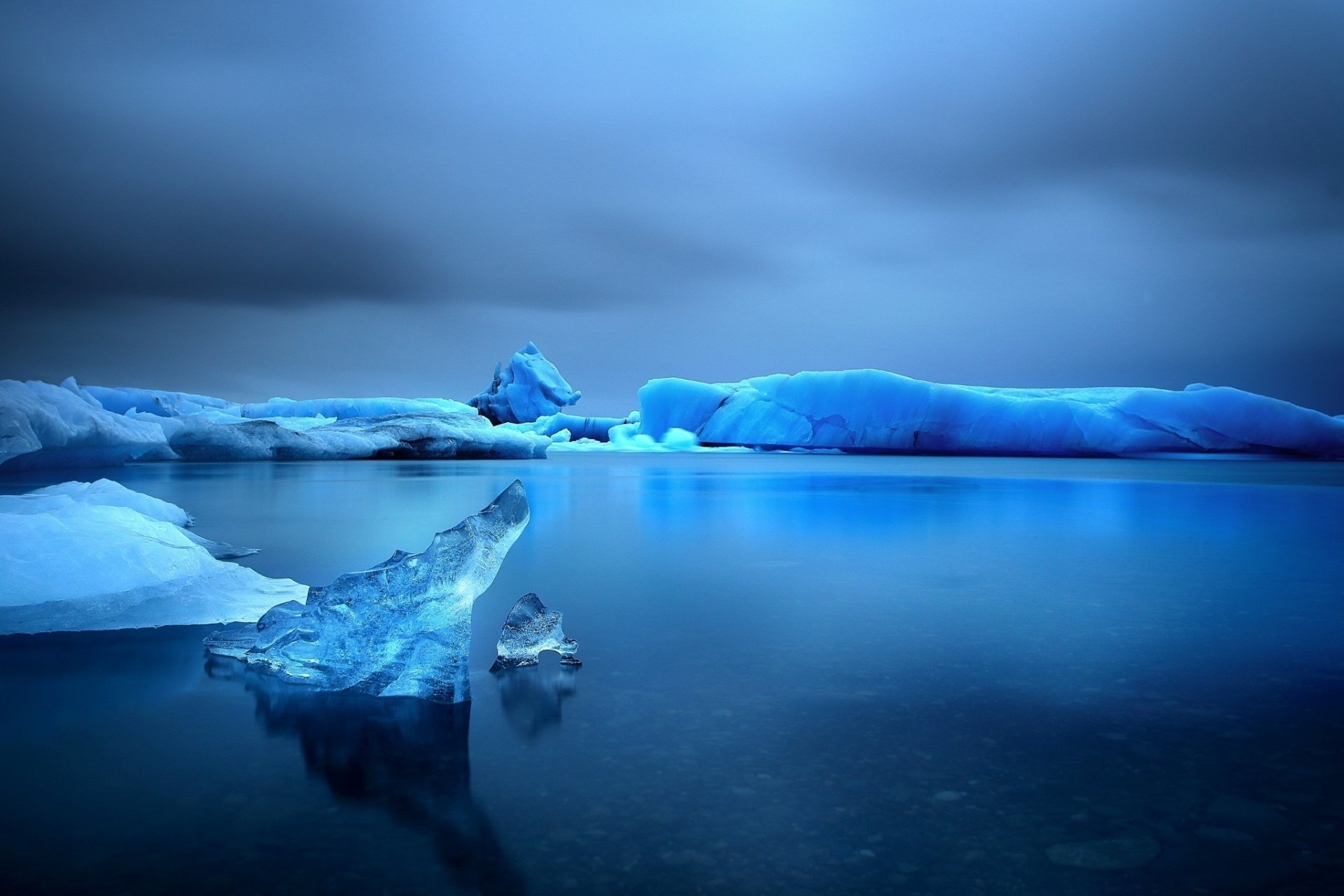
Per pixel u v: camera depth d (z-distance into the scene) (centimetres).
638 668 253
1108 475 1523
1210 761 179
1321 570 442
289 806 157
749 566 455
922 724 203
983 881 131
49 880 130
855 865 136
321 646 242
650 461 2400
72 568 320
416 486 1111
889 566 454
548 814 154
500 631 297
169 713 212
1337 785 167
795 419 3073
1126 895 127
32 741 192
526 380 4822
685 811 155
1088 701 221
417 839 144
